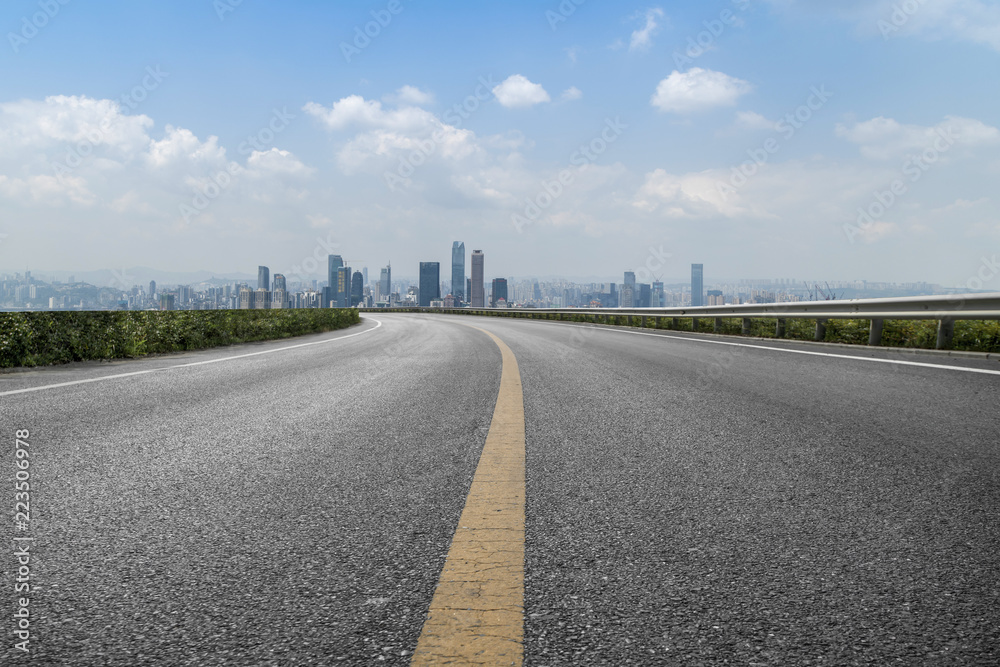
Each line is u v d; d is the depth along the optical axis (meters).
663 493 2.25
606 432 3.38
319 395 4.96
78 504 2.17
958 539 1.78
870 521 1.93
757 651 1.19
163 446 3.12
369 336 15.80
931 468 2.56
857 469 2.55
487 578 1.53
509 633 1.26
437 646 1.21
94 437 3.34
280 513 2.06
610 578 1.52
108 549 1.75
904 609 1.36
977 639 1.23
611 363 7.44
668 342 11.72
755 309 13.53
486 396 4.84
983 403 4.13
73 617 1.35
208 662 1.17
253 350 10.63
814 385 5.11
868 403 4.20
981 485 2.31
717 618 1.32
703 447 3.00
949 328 8.31
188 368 7.25
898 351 8.41
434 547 1.74
